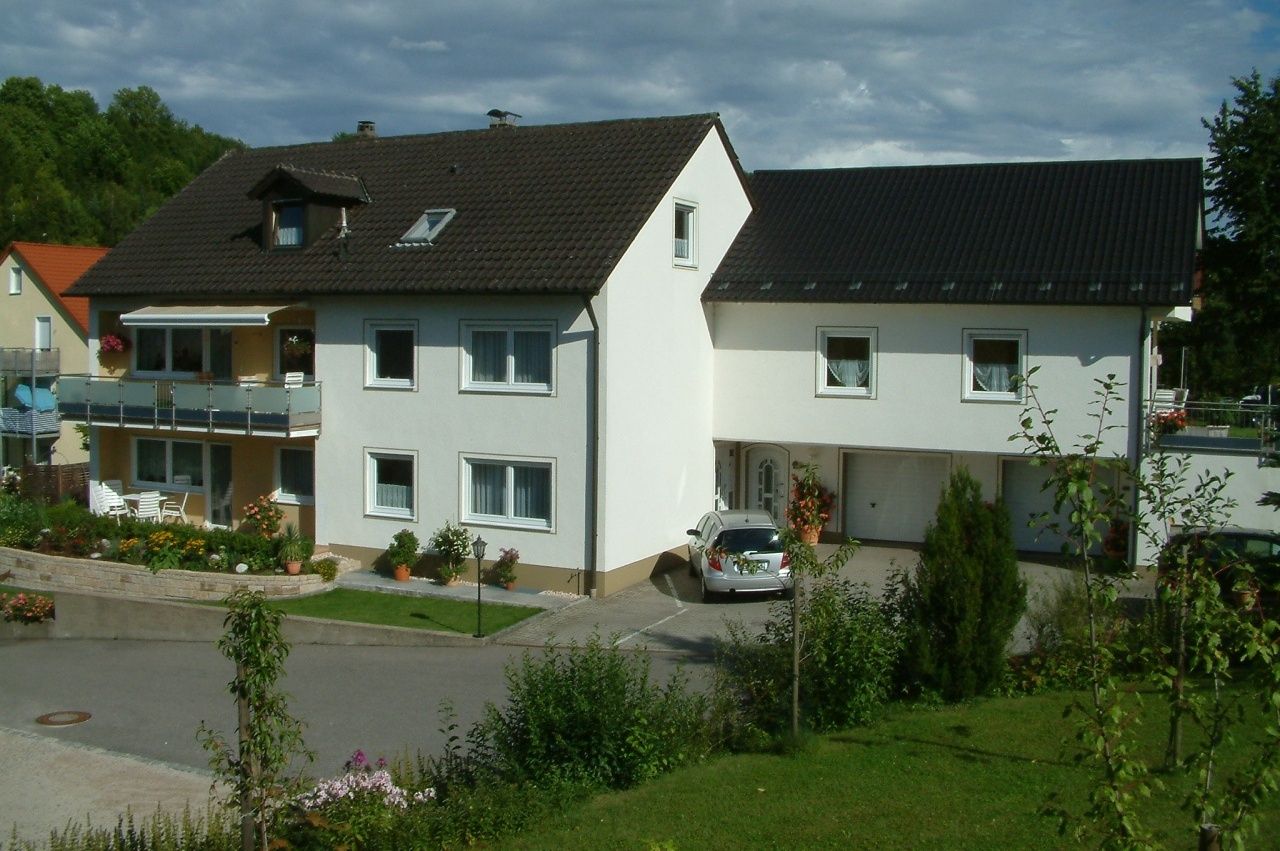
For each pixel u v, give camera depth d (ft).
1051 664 49.19
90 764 52.90
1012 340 84.23
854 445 89.10
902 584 52.75
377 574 86.38
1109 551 81.61
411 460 85.71
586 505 79.20
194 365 97.25
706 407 92.58
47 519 97.45
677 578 85.46
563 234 81.35
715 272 93.09
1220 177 91.40
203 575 84.69
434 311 83.56
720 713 45.42
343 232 90.68
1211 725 32.50
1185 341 142.82
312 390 87.86
